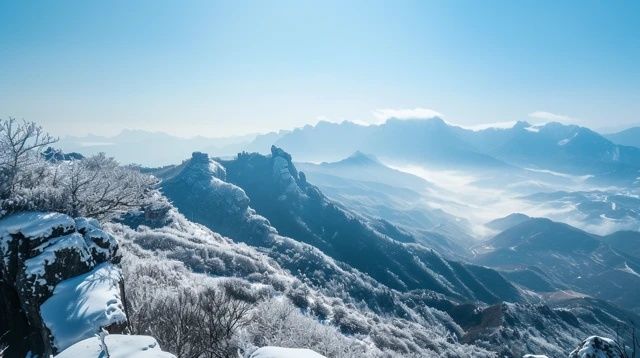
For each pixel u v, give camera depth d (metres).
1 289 9.96
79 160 16.97
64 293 9.42
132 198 15.45
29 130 12.91
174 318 11.12
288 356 6.60
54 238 10.42
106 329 8.62
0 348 8.91
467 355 53.38
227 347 10.53
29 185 13.12
